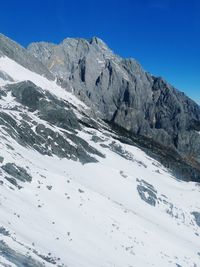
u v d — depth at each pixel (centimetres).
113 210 4759
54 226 3681
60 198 4391
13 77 15875
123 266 3547
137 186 7088
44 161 6328
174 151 18875
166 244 4600
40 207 3931
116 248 3919
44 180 4541
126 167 8431
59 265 2645
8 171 4247
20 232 3009
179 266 4275
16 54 17912
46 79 18712
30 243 2848
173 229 6212
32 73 17900
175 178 9675
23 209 3600
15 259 2252
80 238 3731
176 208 7050
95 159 7681
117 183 7038
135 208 6394
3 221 2995
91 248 3603
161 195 7244
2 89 10700
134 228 4578
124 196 6681
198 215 7156
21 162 4641
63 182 4734
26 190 4138
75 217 4134
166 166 11075
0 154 4431
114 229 4356
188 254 4681
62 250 3170
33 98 10238
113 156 8894
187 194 8331
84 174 6900
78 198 4588
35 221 3497
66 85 19700
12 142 6081
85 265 3070
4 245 2416
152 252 4272
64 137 7556
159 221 6303
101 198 4881
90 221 4247
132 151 10394
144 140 18025
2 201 3456
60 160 6950
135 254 4006
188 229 6538
